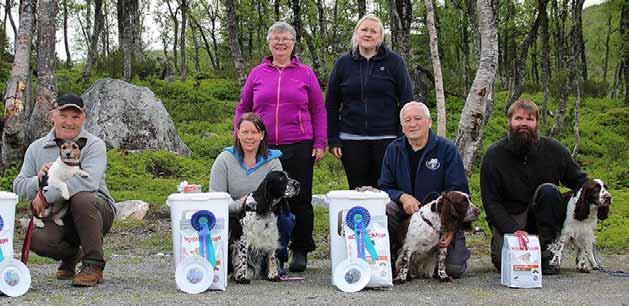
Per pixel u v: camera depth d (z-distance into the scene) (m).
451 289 5.77
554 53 35.50
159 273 6.88
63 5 35.97
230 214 6.09
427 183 6.56
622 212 11.52
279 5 33.03
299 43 29.09
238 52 21.69
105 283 6.04
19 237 9.50
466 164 10.08
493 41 10.05
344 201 5.77
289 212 6.48
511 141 6.71
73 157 5.61
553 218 6.64
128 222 10.72
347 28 31.09
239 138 6.36
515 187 6.78
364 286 5.61
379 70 7.19
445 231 6.04
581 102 30.34
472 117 10.09
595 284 6.06
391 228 6.42
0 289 5.21
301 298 5.24
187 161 16.53
